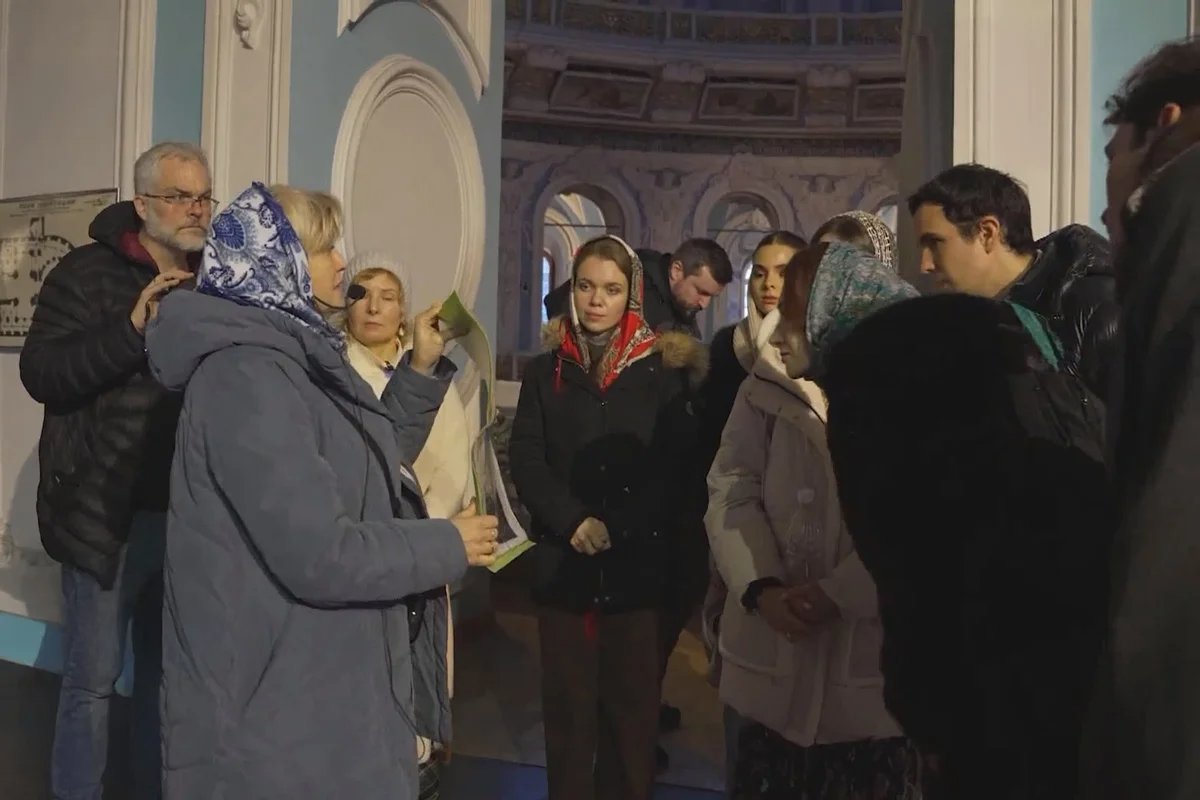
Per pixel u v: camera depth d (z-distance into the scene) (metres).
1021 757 1.09
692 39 10.66
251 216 1.49
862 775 1.86
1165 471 0.76
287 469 1.40
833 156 11.54
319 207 1.87
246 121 3.31
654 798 3.05
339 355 1.54
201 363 1.46
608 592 2.49
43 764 3.03
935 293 1.24
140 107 3.57
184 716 1.42
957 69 2.43
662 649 2.63
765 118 11.34
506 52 10.36
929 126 3.05
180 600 1.44
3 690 3.67
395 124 3.87
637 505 2.53
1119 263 0.89
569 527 2.47
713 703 4.06
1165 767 0.73
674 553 2.60
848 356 1.25
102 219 2.55
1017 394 1.16
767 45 10.68
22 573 3.90
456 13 4.28
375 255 2.34
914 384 1.16
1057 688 1.08
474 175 4.41
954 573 1.12
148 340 1.48
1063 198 2.37
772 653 1.94
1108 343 1.44
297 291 1.51
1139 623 0.76
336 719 1.45
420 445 1.90
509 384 7.24
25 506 3.94
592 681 2.54
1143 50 2.38
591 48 10.46
